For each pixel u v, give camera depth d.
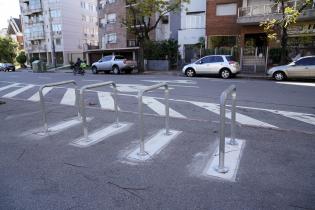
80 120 6.34
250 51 22.16
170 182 3.35
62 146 4.65
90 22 56.75
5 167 3.88
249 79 17.09
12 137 5.20
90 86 4.89
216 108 7.84
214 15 26.47
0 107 8.09
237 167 3.71
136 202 2.94
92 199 3.01
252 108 7.77
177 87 12.54
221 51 23.58
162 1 23.50
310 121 6.29
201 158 4.04
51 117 6.73
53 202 2.96
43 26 52.84
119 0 37.28
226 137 4.95
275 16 21.53
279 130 5.37
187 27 29.28
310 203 2.87
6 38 56.56
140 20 26.52
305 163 3.84
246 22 23.19
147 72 24.59
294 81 15.46
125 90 11.77
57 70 35.09
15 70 42.69
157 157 4.10
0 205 2.92
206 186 3.23
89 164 3.91
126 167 3.79
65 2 50.06
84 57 46.25
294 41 22.17
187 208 2.81
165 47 26.94
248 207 2.81
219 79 16.92
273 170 3.62
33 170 3.76
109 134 5.24
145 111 7.49
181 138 4.95
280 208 2.79
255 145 4.54
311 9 19.89
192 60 24.69
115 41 39.06
